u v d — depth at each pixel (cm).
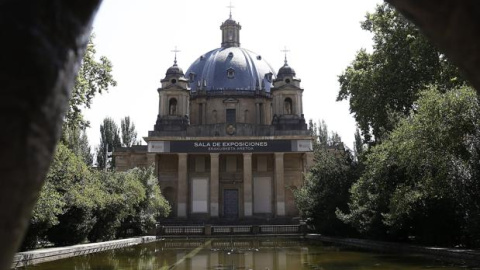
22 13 158
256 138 5978
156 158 6028
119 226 3216
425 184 1602
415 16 201
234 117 6738
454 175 1534
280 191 5894
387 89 2961
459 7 183
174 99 6272
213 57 7300
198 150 5962
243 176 6088
